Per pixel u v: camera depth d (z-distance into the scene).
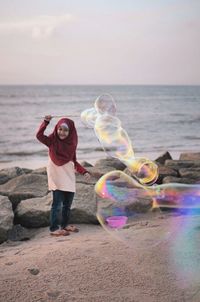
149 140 21.11
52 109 43.31
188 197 4.93
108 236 4.39
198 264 3.56
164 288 3.21
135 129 26.03
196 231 4.33
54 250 3.88
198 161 9.19
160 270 3.47
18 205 5.42
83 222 5.11
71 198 4.70
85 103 49.56
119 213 4.68
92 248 3.90
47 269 3.46
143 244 3.97
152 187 5.05
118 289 3.18
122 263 3.56
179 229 4.41
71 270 3.43
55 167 4.62
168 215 5.09
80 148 17.27
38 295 3.09
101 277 3.33
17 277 3.33
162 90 102.12
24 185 6.32
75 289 3.17
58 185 4.63
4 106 44.03
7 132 23.33
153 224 4.67
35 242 4.46
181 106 46.97
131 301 3.03
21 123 27.77
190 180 7.12
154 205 4.93
